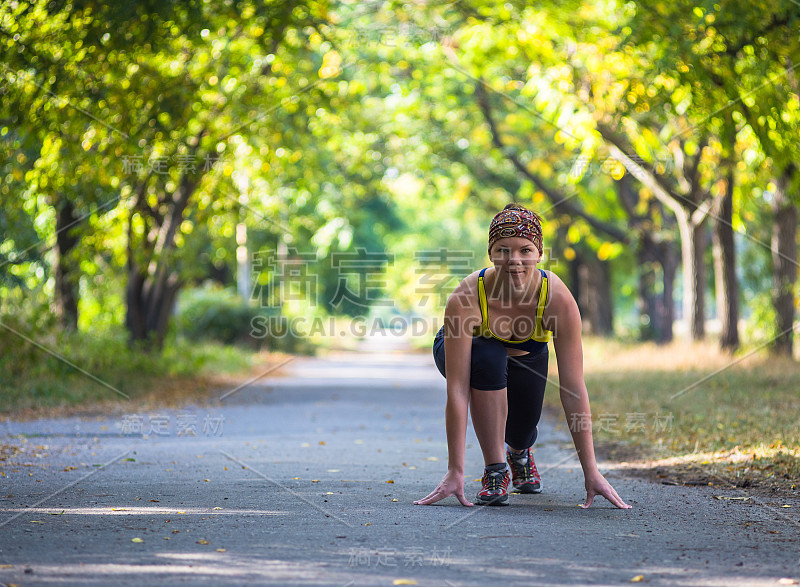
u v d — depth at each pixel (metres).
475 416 5.87
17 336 15.29
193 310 34.34
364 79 24.55
